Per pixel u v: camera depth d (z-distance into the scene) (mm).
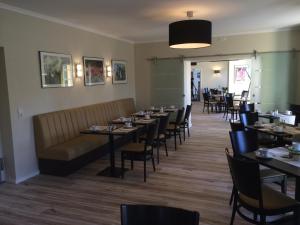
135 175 4289
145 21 5234
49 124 4547
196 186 3807
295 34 6449
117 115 6789
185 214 1367
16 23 4062
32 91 4387
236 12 4668
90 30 5977
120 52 7367
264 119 6738
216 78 15195
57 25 4949
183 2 3977
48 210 3195
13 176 4098
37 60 4484
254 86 7031
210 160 4984
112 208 3205
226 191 3623
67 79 5234
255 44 6848
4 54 3873
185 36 3807
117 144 5945
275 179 2854
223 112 11359
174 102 7867
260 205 2141
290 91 6688
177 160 5020
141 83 8172
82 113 5484
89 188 3820
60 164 4293
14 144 4051
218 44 7215
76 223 2885
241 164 2146
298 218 2254
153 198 3451
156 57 7887
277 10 4613
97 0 3791
